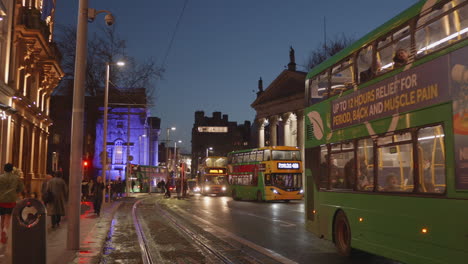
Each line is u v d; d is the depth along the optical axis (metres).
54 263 9.02
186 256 10.88
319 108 12.20
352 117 10.15
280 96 71.44
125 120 78.12
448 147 6.73
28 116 31.61
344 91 10.62
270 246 12.58
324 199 11.62
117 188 47.44
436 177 7.06
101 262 10.05
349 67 10.39
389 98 8.55
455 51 6.73
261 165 39.06
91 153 49.94
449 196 6.68
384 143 8.67
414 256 7.57
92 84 44.53
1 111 19.05
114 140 77.62
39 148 35.81
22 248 7.34
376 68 9.16
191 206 32.66
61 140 58.91
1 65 25.50
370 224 9.14
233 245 12.59
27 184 31.75
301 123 66.38
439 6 7.19
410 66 7.91
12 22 27.05
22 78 29.67
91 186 38.62
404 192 7.92
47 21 35.62
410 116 7.81
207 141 152.75
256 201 42.41
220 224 18.80
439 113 7.00
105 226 17.00
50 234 13.87
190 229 16.64
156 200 43.84
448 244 6.68
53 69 35.94
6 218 11.65
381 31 9.01
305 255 11.09
